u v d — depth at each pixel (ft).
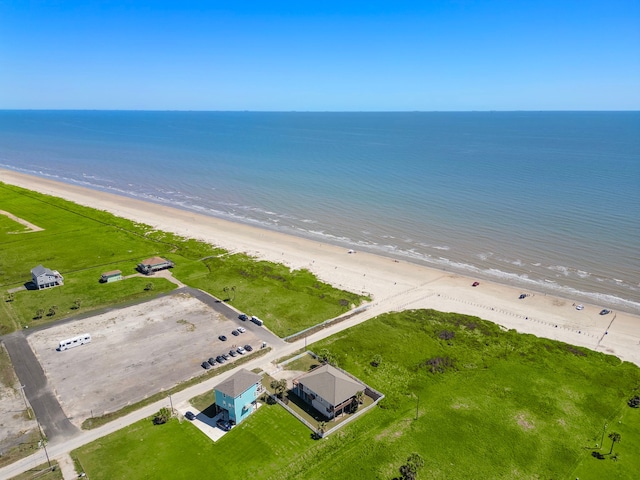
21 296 288.92
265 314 273.13
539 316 279.49
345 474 158.61
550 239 394.52
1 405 189.37
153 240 403.54
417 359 231.50
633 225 417.28
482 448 172.55
